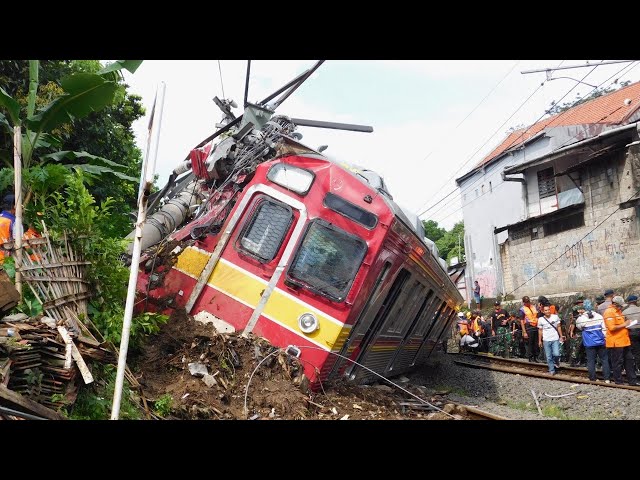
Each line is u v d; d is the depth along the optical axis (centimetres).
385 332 912
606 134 1822
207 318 716
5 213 632
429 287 1101
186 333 686
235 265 729
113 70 737
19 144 551
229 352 668
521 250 2584
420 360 1424
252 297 716
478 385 1352
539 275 2455
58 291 538
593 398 1086
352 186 745
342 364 766
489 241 3272
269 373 666
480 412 856
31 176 686
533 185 2556
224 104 936
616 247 1995
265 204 746
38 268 519
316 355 694
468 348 2227
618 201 1972
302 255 722
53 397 428
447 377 1507
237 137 828
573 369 1460
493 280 3184
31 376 417
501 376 1473
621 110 2509
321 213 734
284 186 746
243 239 737
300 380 671
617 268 1994
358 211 736
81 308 577
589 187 2145
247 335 701
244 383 646
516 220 2984
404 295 926
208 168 829
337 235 727
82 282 595
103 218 658
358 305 723
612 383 1199
